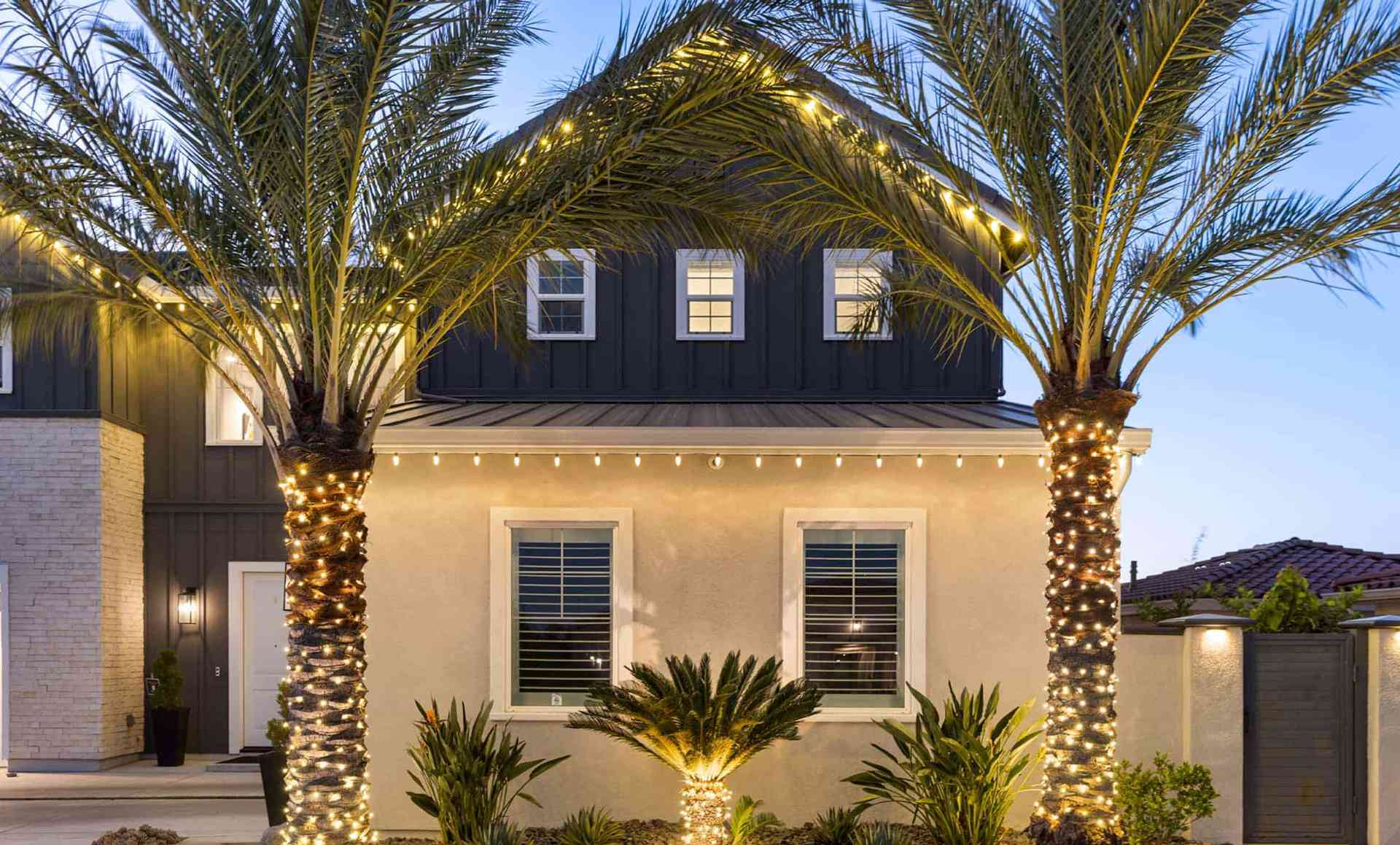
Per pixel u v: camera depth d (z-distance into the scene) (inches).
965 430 406.6
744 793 411.2
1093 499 362.9
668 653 418.3
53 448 586.2
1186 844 391.5
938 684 417.1
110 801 502.0
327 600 350.6
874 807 408.8
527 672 420.8
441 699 417.1
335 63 303.3
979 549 420.8
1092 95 343.9
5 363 589.9
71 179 328.8
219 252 346.0
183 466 636.7
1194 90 324.5
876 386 543.2
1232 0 310.2
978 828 359.3
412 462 423.2
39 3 301.7
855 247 399.5
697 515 422.3
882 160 383.9
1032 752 410.0
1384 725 395.5
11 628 581.0
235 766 584.7
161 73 312.7
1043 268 378.0
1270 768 399.9
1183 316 379.2
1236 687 399.5
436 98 335.0
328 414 351.6
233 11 298.7
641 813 411.2
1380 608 620.1
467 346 545.6
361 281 352.8
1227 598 549.6
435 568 420.2
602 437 406.3
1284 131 334.6
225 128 310.3
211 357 377.4
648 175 339.9
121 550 606.9
